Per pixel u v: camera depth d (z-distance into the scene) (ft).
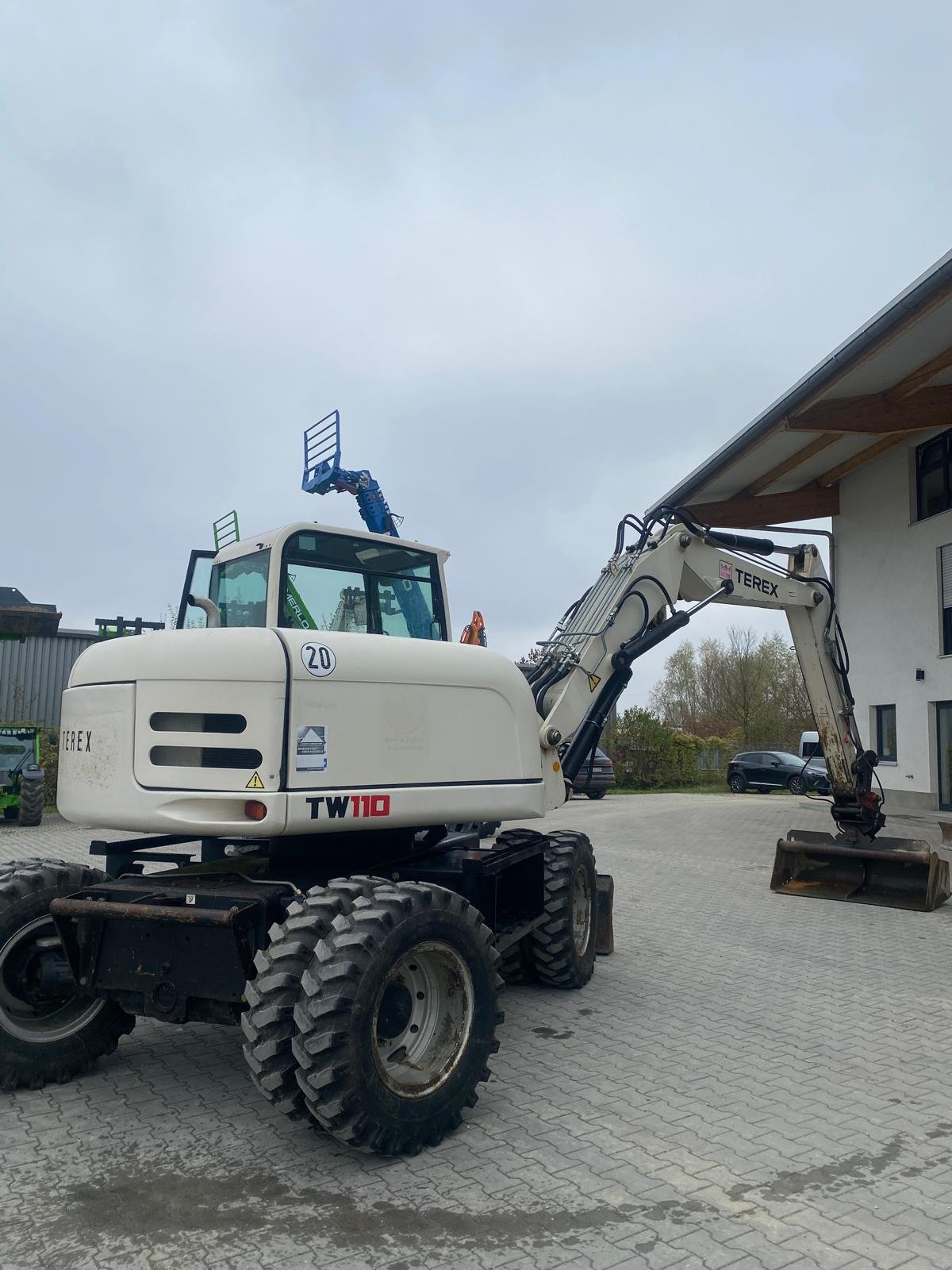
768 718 141.79
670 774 109.29
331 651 13.92
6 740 57.11
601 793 83.87
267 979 11.96
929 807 61.16
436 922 13.03
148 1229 10.57
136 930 13.73
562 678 21.17
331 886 13.14
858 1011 19.27
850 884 32.58
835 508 71.10
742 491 68.03
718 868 39.55
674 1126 13.48
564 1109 14.10
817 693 32.17
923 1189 11.61
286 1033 11.85
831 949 24.88
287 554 16.74
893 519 64.80
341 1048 11.59
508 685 16.55
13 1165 12.16
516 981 21.42
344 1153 12.53
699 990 20.89
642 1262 9.92
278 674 13.20
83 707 15.17
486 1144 12.84
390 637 15.08
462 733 15.52
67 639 79.56
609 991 20.74
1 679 77.25
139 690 14.17
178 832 13.73
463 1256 10.03
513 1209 11.04
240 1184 11.64
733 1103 14.33
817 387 47.98
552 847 20.97
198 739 13.60
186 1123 13.55
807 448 59.47
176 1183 11.66
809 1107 14.19
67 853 42.11
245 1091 14.84
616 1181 11.75
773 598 29.48
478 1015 13.53
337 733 13.76
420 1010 13.34
